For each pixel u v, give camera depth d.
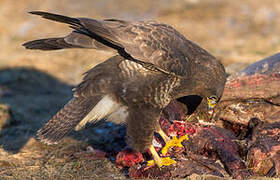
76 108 10.32
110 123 14.59
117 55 10.13
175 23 28.59
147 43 9.69
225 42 25.48
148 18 29.95
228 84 12.20
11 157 12.25
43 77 21.81
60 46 10.30
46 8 32.19
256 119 11.55
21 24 29.58
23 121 15.58
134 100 10.06
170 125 11.52
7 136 14.08
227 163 10.50
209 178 9.93
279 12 30.73
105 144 13.26
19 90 20.14
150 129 10.34
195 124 11.54
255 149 10.46
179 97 11.45
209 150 10.91
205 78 10.73
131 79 9.98
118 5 32.44
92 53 23.53
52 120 10.45
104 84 10.10
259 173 10.33
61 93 19.77
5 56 24.69
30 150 12.85
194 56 10.60
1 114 15.19
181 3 32.69
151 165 10.62
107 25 9.64
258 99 12.10
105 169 11.26
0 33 28.30
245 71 12.59
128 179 10.55
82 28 9.91
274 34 27.14
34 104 17.89
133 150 11.06
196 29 27.34
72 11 31.67
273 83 11.99
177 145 11.02
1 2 33.53
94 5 32.53
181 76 10.10
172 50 9.98
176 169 10.38
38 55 25.09
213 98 11.17
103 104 10.26
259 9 31.23
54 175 10.91
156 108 10.28
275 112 11.73
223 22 29.12
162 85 10.09
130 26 9.92
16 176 10.83
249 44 25.00
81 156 12.09
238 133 11.98
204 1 33.03
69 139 13.77
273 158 10.27
